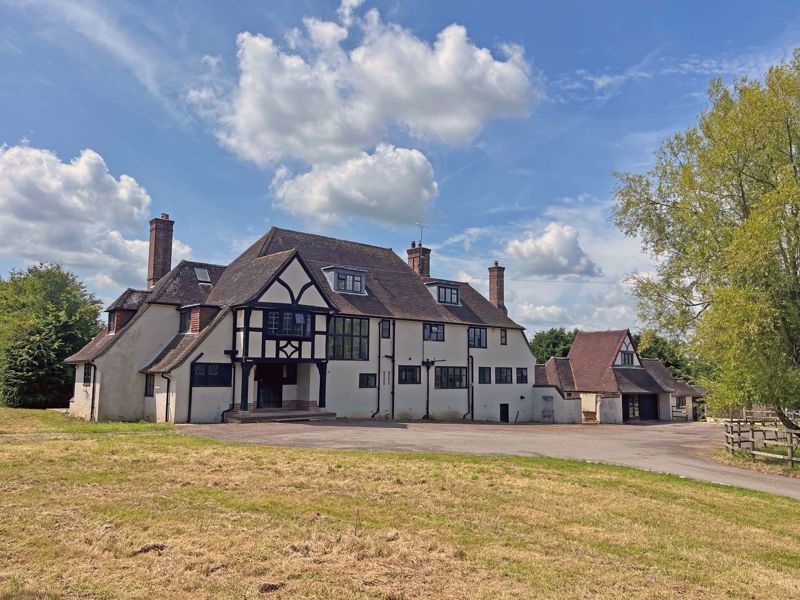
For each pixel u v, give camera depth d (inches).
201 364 1018.7
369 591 258.7
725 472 642.8
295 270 1117.1
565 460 663.1
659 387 1823.3
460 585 271.3
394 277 1470.2
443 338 1429.6
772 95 804.6
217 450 601.6
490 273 1761.8
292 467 523.5
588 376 1787.6
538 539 350.6
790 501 496.1
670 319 967.0
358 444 729.0
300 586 260.5
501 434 971.3
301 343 1117.1
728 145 820.6
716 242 853.2
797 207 716.7
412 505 413.7
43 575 260.1
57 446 574.9
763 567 323.6
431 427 1065.5
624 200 1043.3
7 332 1544.0
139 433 765.9
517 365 1621.6
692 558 330.0
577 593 267.9
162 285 1174.3
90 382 1115.3
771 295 745.6
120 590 247.6
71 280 1829.5
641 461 699.4
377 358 1278.3
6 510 350.6
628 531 378.9
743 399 775.7
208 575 268.7
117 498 388.5
